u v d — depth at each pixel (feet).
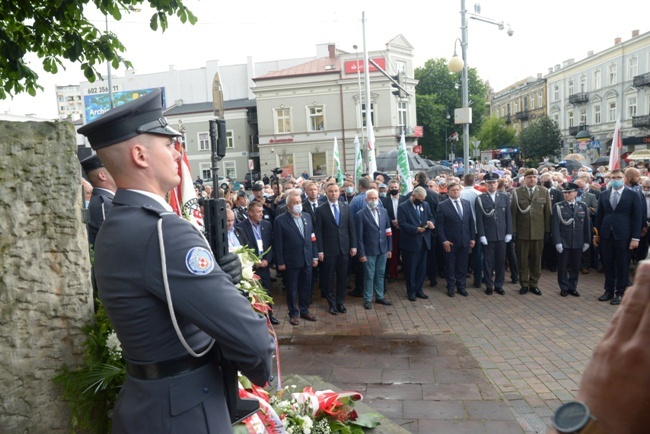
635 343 2.18
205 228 6.25
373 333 20.44
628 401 2.16
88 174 10.42
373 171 42.93
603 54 136.67
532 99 192.75
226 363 5.63
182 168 10.65
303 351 18.40
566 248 25.17
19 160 7.30
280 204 30.45
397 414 13.06
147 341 5.06
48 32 13.29
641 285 2.27
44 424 7.60
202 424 5.17
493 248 26.25
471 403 13.61
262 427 8.09
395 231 29.76
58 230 7.66
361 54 117.70
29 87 14.29
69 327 7.76
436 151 161.07
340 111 120.67
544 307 23.57
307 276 22.53
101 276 5.19
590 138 140.26
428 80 165.99
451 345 18.56
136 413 5.10
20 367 7.43
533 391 14.33
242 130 135.85
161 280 4.88
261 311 9.27
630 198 23.22
